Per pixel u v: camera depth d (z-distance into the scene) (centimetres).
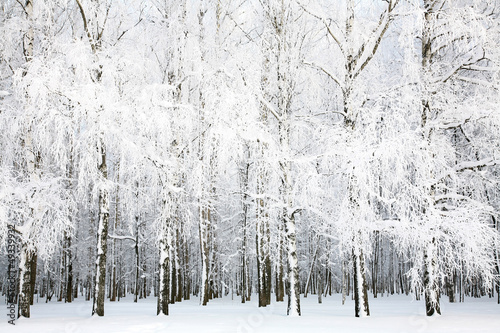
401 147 965
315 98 1450
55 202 1168
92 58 1172
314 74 1396
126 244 3341
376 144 1006
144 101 1126
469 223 1037
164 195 1241
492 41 1126
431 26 1160
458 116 1171
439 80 1242
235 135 1164
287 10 1397
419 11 1054
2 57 1235
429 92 1201
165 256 1248
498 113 1060
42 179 1205
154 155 1184
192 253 3259
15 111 1127
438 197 1174
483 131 1216
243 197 2173
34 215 1151
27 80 1036
